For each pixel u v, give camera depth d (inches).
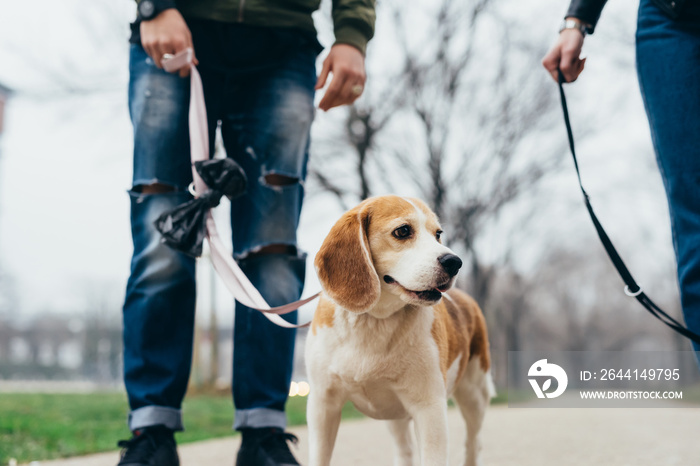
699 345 86.0
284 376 108.3
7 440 176.4
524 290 1071.6
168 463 98.3
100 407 309.9
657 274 1393.9
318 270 94.6
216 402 401.1
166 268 103.0
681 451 164.9
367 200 99.6
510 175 567.5
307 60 114.4
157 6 101.5
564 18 107.3
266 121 109.6
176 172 106.3
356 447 181.9
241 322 109.0
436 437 90.6
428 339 92.6
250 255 109.9
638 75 95.5
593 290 1695.4
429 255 89.2
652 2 93.8
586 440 192.2
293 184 111.1
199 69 110.7
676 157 89.4
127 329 104.0
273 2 110.4
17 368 1955.0
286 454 102.9
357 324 91.5
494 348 759.7
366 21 115.3
